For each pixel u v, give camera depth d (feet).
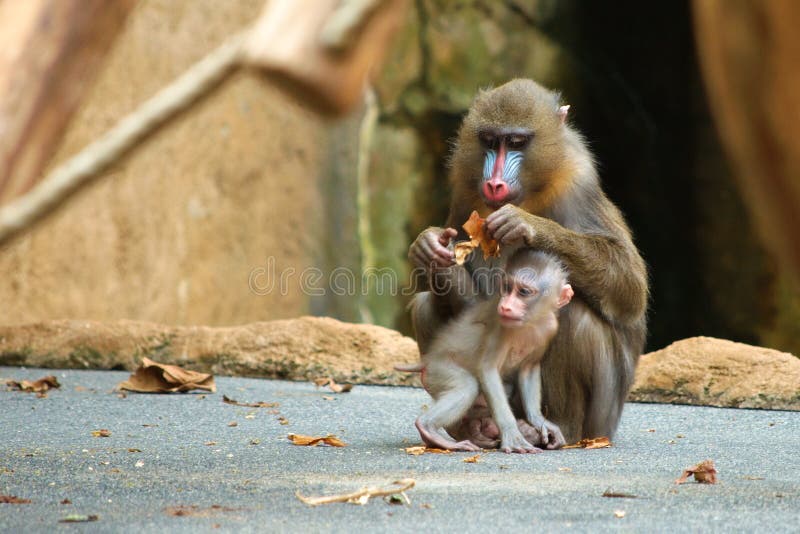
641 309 37.55
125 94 83.97
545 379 36.37
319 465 29.91
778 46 5.34
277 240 99.55
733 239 105.91
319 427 39.58
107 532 19.75
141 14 86.02
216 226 93.91
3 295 77.46
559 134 38.45
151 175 88.22
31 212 5.86
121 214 85.92
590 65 111.45
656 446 35.58
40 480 26.68
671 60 109.19
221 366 57.67
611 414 36.99
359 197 105.70
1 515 21.68
